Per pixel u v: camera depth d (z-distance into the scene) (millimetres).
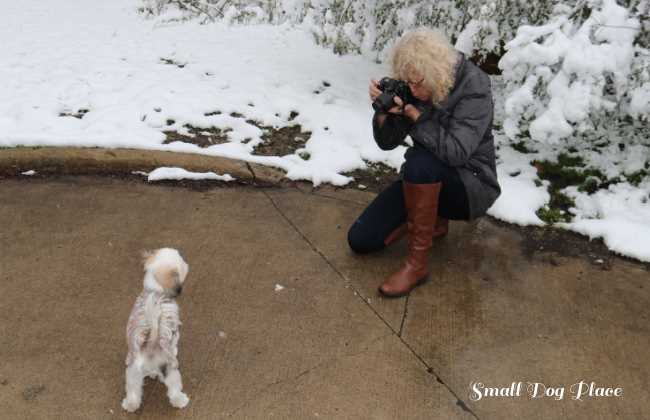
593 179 4258
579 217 4004
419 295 3305
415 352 2918
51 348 2826
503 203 4047
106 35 6961
